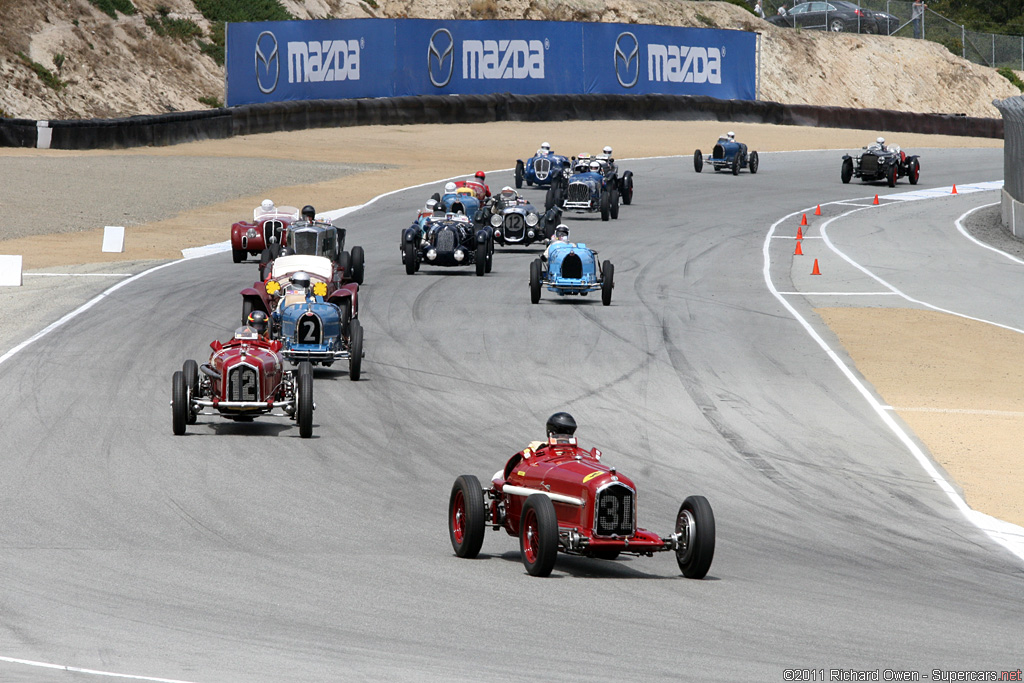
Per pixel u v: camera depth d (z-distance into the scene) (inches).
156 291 4261.8
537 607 1523.1
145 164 7623.0
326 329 3102.9
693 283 4803.2
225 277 4596.5
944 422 2918.3
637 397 3041.3
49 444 2407.7
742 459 2517.2
